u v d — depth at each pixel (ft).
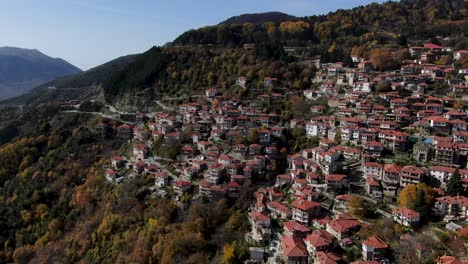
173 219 552.41
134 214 579.48
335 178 524.93
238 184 603.67
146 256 485.97
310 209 478.59
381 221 440.45
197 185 615.98
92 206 646.33
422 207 437.58
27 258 590.96
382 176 521.65
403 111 655.76
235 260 436.35
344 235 427.33
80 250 556.10
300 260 405.59
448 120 597.11
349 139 631.15
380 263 379.14
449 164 526.16
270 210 521.65
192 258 455.22
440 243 390.42
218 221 533.96
